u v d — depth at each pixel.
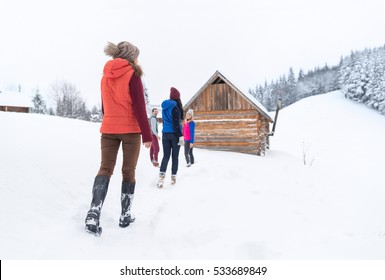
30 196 3.32
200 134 15.62
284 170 7.61
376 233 3.75
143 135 2.90
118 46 3.04
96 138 8.82
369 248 2.56
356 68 69.00
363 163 29.83
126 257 2.38
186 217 3.10
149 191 5.04
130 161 3.04
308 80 114.62
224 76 14.85
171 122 5.53
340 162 29.83
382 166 28.44
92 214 2.65
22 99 43.41
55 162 4.69
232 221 2.96
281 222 3.03
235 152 14.82
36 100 60.78
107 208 3.64
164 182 5.77
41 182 3.82
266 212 3.24
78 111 61.38
